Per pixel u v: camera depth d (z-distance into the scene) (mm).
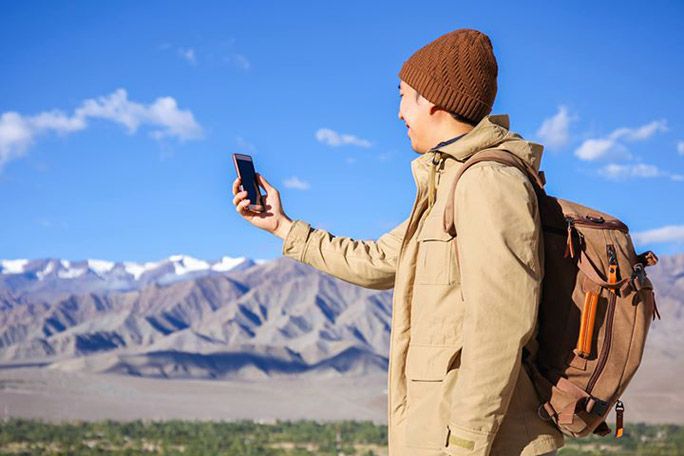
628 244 2543
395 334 2771
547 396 2492
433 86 2834
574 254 2506
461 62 2809
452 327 2561
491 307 2375
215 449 114000
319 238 3559
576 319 2484
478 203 2447
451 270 2582
